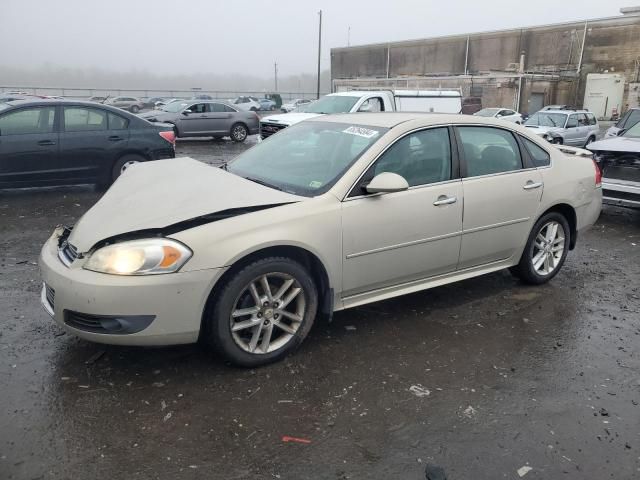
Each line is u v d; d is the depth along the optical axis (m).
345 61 62.59
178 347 3.72
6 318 4.09
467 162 4.33
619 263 6.02
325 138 4.32
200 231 3.20
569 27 41.50
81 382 3.28
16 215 7.38
